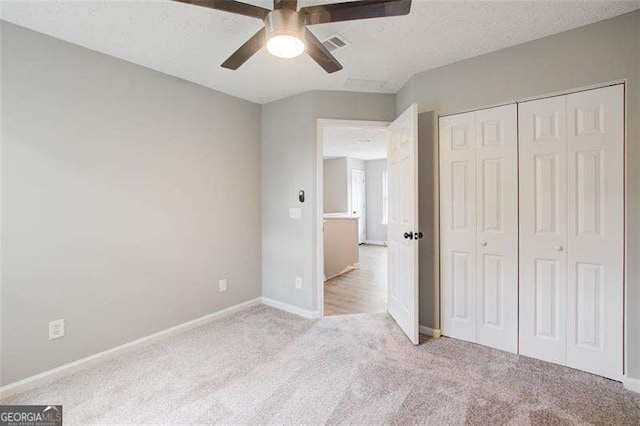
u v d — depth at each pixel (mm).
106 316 2225
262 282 3436
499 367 2064
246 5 1355
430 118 2535
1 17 1756
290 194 3148
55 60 1975
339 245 4949
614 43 1846
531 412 1624
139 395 1802
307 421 1577
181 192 2670
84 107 2100
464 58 2348
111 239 2246
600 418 1579
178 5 1668
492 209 2312
